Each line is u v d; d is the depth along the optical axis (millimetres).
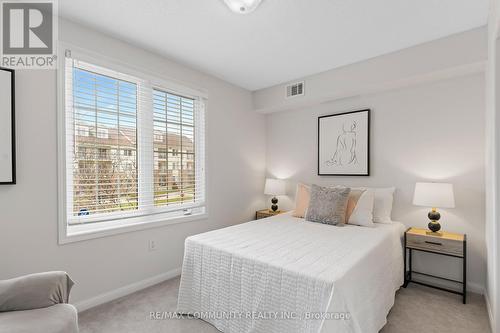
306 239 2203
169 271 2855
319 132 3619
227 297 1877
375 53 2736
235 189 3705
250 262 1762
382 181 3109
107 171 2410
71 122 2184
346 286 1491
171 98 2953
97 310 2186
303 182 3824
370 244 2061
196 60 2902
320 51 2689
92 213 2324
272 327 1626
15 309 1391
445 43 2406
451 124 2670
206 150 3279
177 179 3008
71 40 2135
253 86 3779
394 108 3025
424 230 2730
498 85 1723
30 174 1933
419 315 2123
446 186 2422
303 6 1946
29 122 1927
